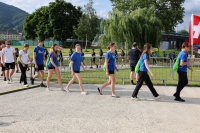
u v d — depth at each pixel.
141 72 8.29
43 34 79.00
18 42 113.06
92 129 5.42
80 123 5.84
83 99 8.45
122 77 12.30
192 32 14.24
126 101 8.20
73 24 76.12
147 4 42.81
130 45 30.14
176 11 43.31
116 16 31.12
